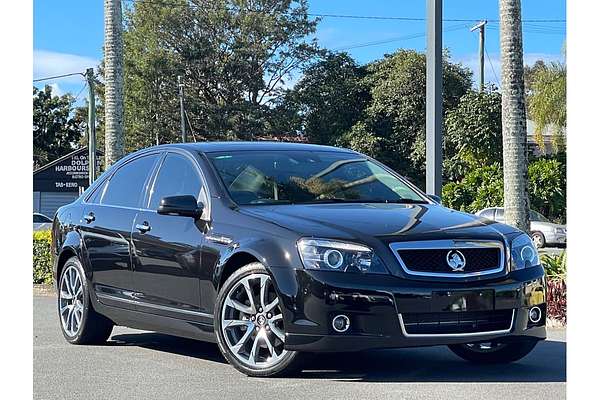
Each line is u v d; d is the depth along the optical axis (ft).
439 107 34.24
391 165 157.69
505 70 44.21
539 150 141.08
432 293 18.76
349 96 166.61
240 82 168.25
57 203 166.09
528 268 20.40
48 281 47.44
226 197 22.13
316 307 18.72
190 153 24.27
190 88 168.45
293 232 19.66
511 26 43.96
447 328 19.08
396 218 20.53
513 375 20.81
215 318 20.90
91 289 26.13
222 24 169.17
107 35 54.29
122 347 26.12
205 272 21.43
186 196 22.41
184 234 22.40
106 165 54.44
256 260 20.29
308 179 23.39
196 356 24.25
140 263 23.89
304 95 168.35
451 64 162.61
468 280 19.22
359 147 156.46
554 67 127.75
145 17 168.86
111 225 25.48
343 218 20.27
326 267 18.88
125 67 166.20
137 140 167.63
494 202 96.94
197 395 18.72
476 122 122.72
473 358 22.68
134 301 24.22
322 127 166.81
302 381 19.88
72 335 26.89
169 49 170.30
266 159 23.97
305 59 171.63
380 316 18.53
